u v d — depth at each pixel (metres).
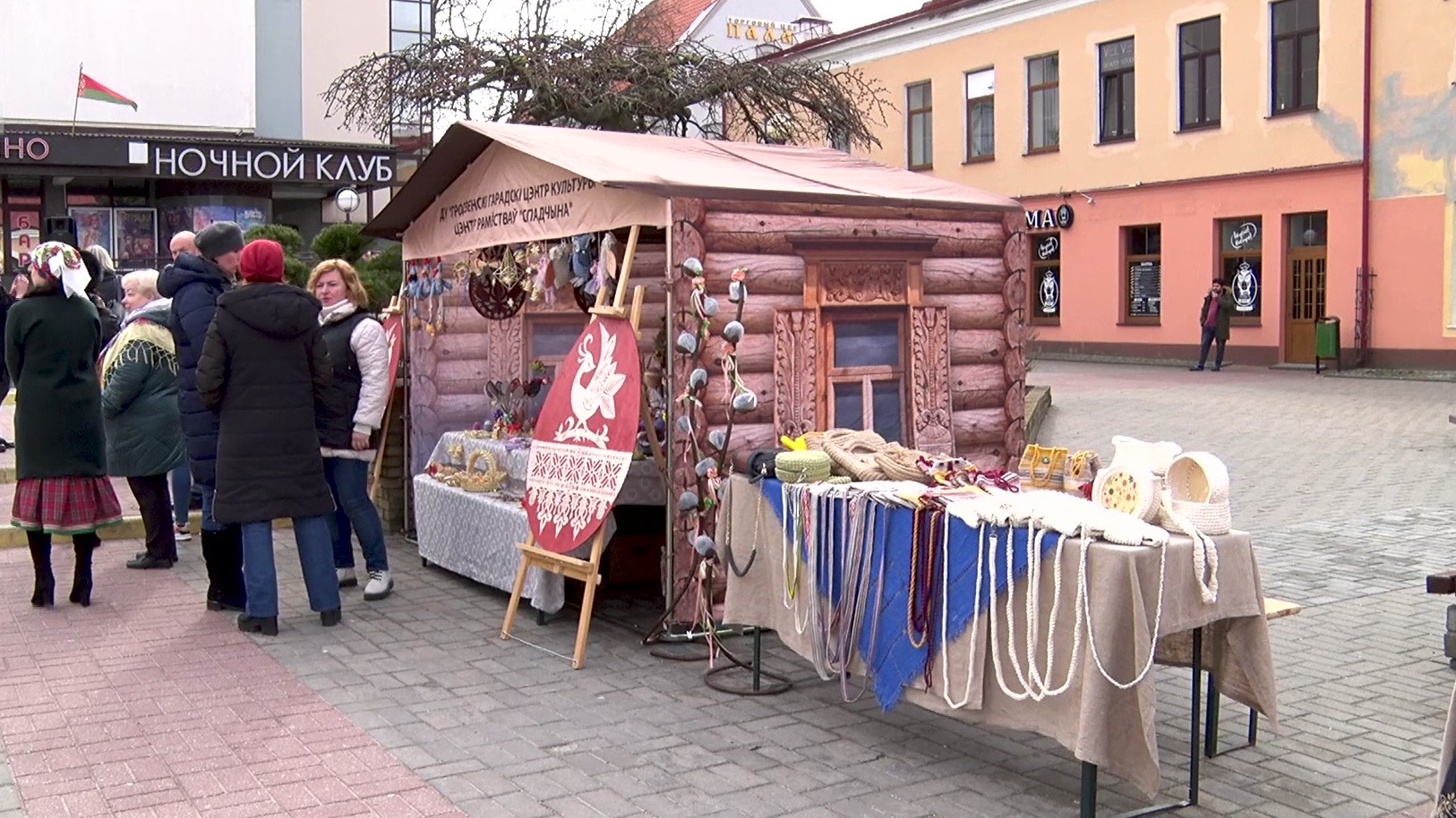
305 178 23.09
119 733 4.64
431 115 17.03
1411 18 20.44
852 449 5.20
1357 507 9.68
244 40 23.42
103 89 22.47
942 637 4.14
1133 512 3.90
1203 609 3.83
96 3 22.36
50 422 6.25
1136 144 24.80
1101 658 3.61
